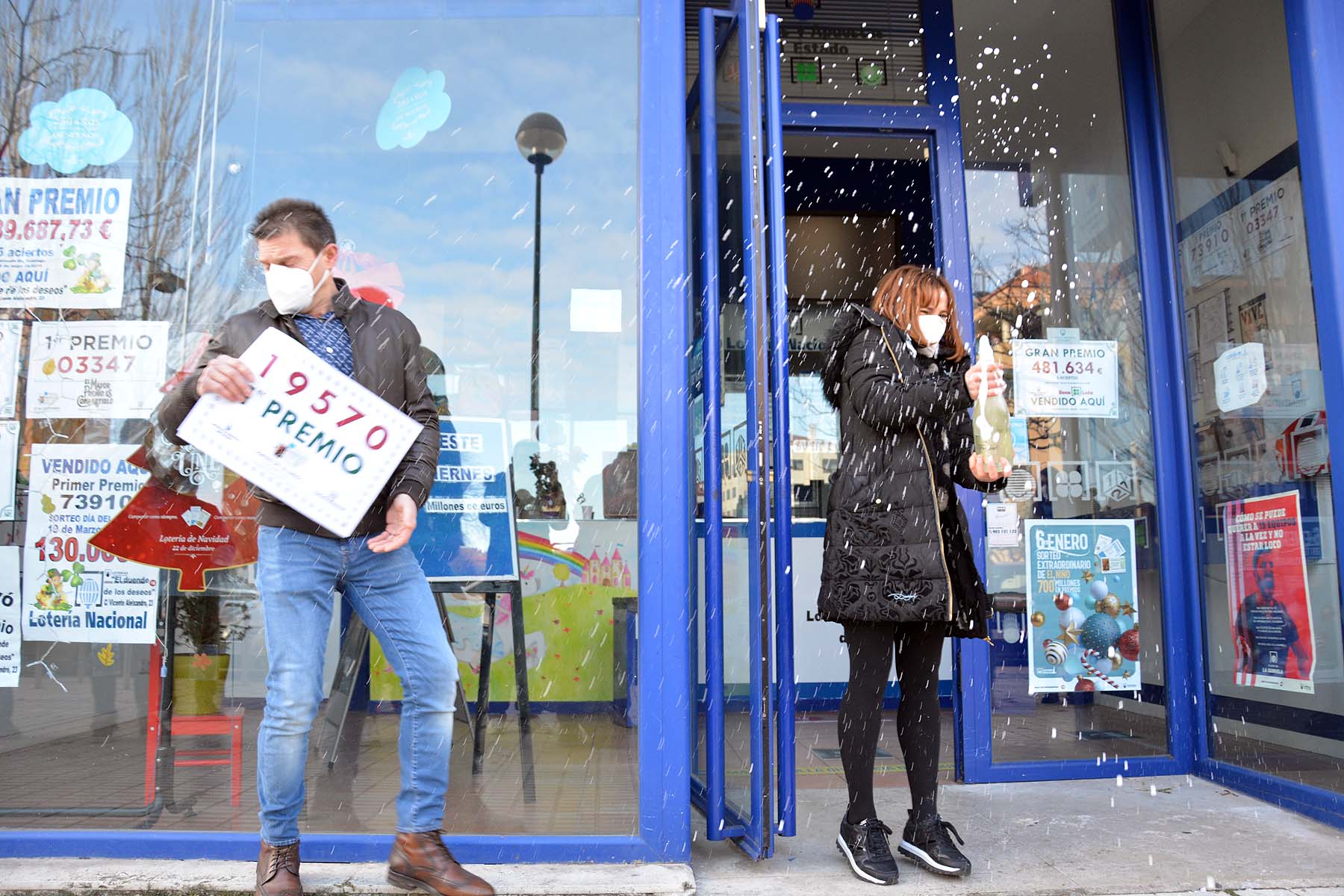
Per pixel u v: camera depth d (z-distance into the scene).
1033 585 3.45
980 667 3.35
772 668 2.32
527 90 2.65
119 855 2.21
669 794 2.25
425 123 2.69
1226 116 3.34
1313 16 2.87
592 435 2.58
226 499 2.51
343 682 2.56
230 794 2.42
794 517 6.05
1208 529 3.42
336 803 2.42
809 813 2.89
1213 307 3.42
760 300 2.36
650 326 2.39
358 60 2.70
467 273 2.66
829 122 3.70
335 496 1.93
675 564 2.32
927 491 2.25
